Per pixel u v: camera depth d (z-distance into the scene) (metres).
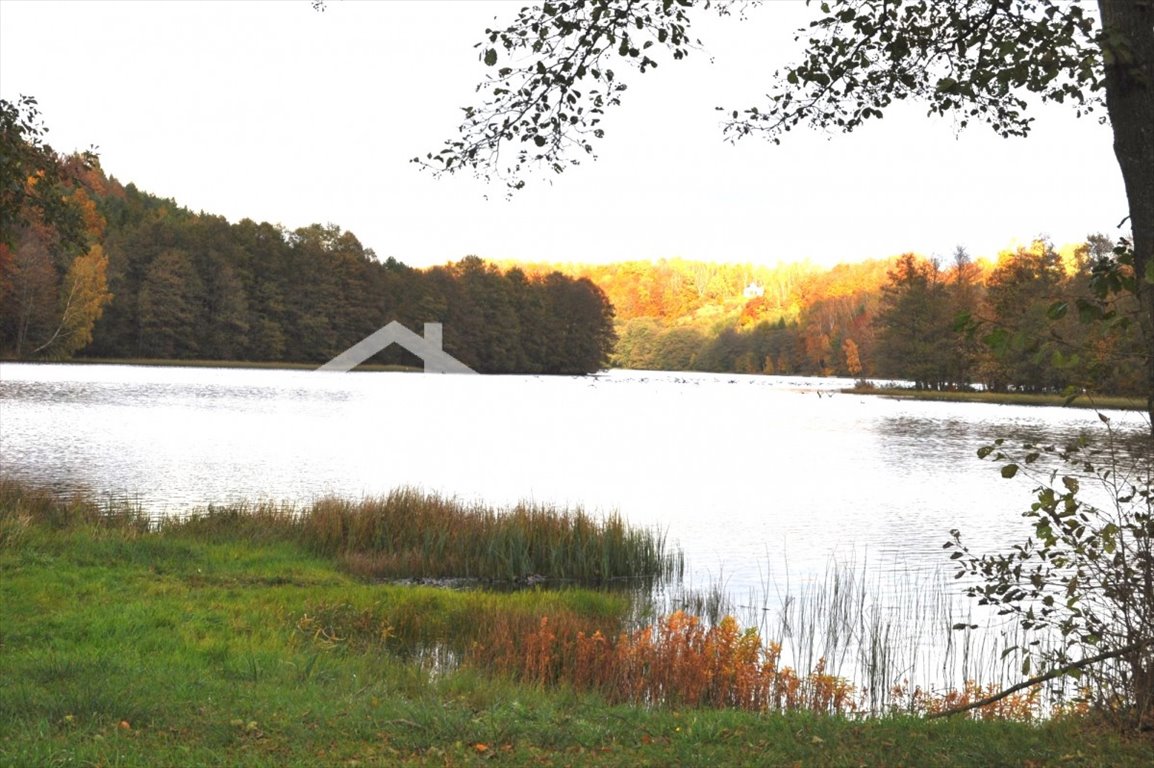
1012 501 27.30
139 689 6.84
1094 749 5.57
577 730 6.23
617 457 37.34
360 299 116.69
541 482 29.12
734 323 175.12
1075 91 6.83
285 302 110.69
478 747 5.76
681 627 9.88
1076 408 73.62
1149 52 5.17
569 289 139.25
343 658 9.29
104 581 11.91
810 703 8.96
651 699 8.95
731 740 6.10
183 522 17.34
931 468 35.72
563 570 16.36
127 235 101.38
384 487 25.89
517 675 9.70
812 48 6.98
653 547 17.34
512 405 67.69
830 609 14.23
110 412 44.72
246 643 9.27
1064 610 10.63
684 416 62.38
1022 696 8.79
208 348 104.44
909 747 5.82
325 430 42.19
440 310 122.75
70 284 88.06
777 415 64.81
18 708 6.14
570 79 6.28
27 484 23.06
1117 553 5.96
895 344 91.25
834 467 35.81
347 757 5.52
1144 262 5.15
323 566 15.06
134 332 99.75
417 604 12.24
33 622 9.42
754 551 19.28
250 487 24.52
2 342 87.06
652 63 6.30
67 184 18.61
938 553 19.25
